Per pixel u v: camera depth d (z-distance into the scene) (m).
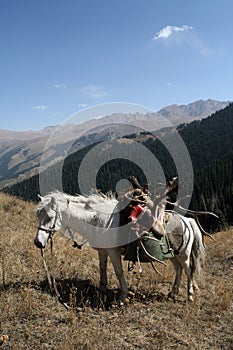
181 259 6.75
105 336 5.02
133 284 7.39
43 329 5.06
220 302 6.59
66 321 5.32
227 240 14.19
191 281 6.78
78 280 7.16
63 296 6.29
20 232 10.19
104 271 6.69
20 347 4.52
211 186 62.22
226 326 5.71
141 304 6.27
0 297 5.79
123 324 5.48
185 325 5.64
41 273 7.18
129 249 6.05
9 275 6.79
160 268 8.63
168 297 6.83
